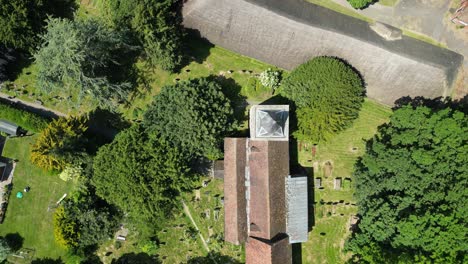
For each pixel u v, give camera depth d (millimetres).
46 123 55031
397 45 52219
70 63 45844
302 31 52000
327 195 56438
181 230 56875
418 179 47188
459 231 43969
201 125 49031
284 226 52406
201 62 56719
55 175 56188
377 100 54875
